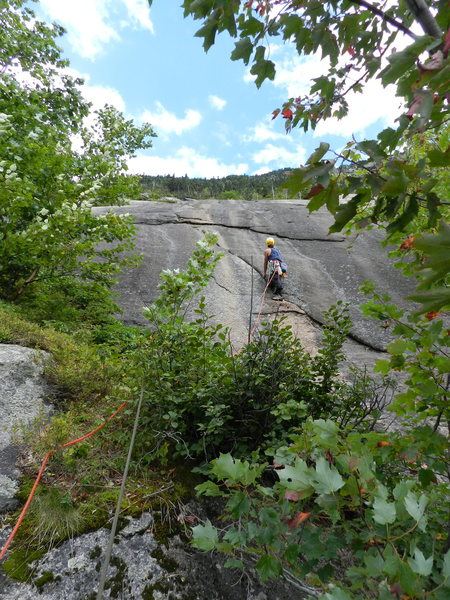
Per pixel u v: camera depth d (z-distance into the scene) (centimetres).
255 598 187
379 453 115
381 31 110
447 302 51
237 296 802
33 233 440
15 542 184
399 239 168
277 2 105
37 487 211
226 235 1120
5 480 213
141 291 779
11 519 195
